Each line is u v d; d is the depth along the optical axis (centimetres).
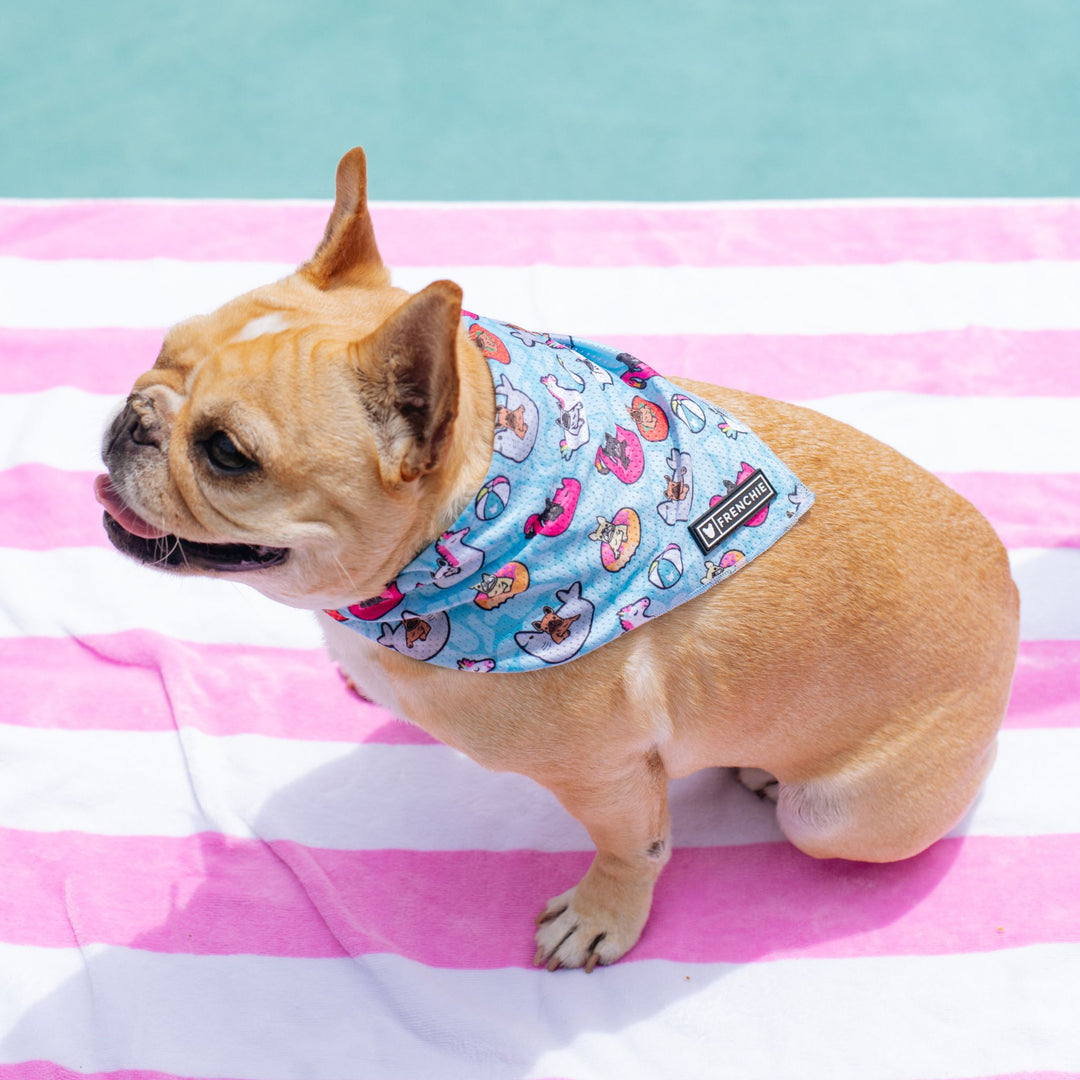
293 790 124
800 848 119
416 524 96
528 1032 113
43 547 135
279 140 185
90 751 125
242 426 92
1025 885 121
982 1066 113
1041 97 192
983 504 140
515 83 195
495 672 101
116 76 194
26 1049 112
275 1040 113
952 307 152
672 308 152
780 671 106
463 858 122
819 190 180
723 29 204
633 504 100
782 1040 114
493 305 152
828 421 111
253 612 133
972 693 112
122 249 155
